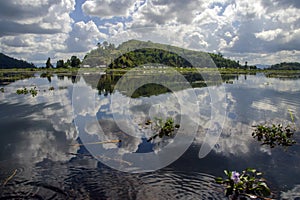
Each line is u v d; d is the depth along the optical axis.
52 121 10.42
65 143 7.68
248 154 6.66
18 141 7.91
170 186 5.05
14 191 4.90
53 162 6.27
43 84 28.08
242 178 5.09
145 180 5.29
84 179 5.36
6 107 13.95
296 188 4.94
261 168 5.81
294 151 6.84
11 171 5.78
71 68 73.56
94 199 4.62
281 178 5.34
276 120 10.35
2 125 9.92
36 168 5.92
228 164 6.04
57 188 5.00
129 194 4.78
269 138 7.80
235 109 12.71
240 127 9.27
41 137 8.30
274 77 43.47
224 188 4.98
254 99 16.19
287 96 17.69
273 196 4.69
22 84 28.39
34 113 12.11
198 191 4.88
